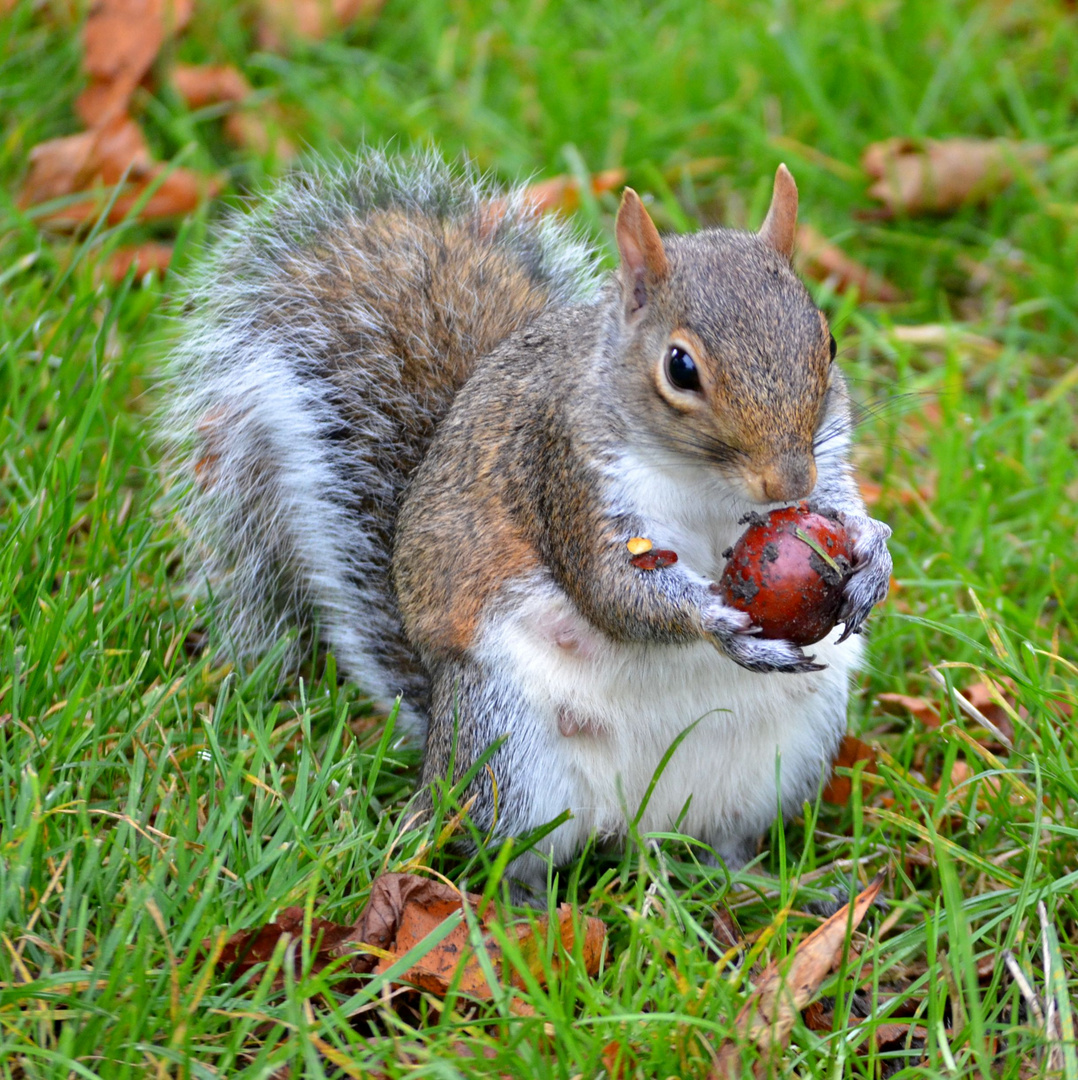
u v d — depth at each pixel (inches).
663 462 279.4
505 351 324.2
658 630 280.4
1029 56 568.1
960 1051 244.2
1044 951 251.3
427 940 239.5
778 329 266.5
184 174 477.1
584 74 547.8
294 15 544.7
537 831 287.3
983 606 341.4
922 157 511.8
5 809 261.6
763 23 552.7
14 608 313.9
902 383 441.4
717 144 529.7
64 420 366.6
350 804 292.2
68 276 431.5
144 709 297.4
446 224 385.4
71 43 507.2
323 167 424.5
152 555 362.3
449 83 531.8
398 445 347.9
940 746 329.4
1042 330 495.5
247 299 373.4
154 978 237.8
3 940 236.5
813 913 297.4
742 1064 229.6
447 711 300.0
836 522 281.7
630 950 253.1
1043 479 417.4
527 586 297.1
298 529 351.9
